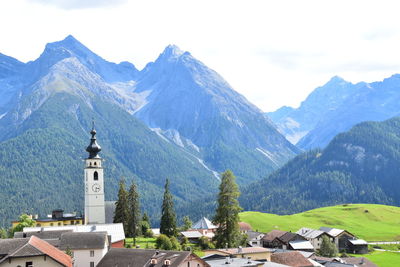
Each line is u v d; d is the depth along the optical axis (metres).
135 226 189.50
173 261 101.62
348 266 136.88
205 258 115.25
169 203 189.25
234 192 150.75
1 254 94.56
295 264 132.75
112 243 150.38
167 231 187.00
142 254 110.00
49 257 91.06
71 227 151.62
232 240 148.62
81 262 124.62
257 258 128.75
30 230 148.12
